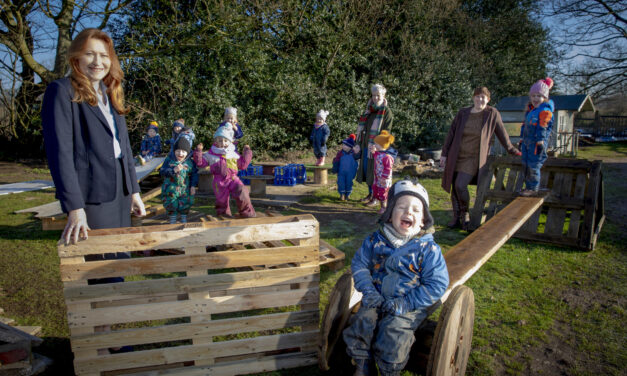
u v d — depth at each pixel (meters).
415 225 2.43
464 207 6.10
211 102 14.21
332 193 8.69
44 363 2.79
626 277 4.39
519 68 24.81
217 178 5.60
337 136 17.02
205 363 2.62
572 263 4.84
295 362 2.76
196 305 2.53
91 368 2.45
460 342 2.46
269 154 15.77
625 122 29.58
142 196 6.59
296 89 15.81
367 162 7.28
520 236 5.68
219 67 14.72
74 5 12.58
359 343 2.33
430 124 18.89
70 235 2.32
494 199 6.00
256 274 2.60
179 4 15.16
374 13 18.00
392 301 2.29
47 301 3.83
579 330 3.35
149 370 2.58
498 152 17.70
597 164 5.33
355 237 5.69
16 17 12.33
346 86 17.59
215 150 5.57
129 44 14.24
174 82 13.98
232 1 14.01
